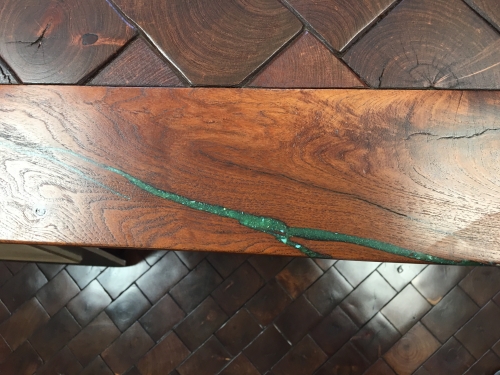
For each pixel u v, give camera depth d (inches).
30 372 65.5
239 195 23.9
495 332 62.7
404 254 22.9
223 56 25.5
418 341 63.4
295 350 64.1
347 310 64.5
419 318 63.7
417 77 24.7
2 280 66.8
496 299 63.2
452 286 64.0
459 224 22.8
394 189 23.3
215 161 24.3
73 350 65.7
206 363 64.7
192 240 23.7
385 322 64.0
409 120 24.0
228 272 66.4
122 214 24.0
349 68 25.1
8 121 25.1
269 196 23.8
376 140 23.9
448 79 24.6
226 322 65.3
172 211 23.9
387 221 23.1
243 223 23.6
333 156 23.9
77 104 25.2
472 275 63.9
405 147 23.7
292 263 66.0
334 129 24.2
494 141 23.5
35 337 66.1
